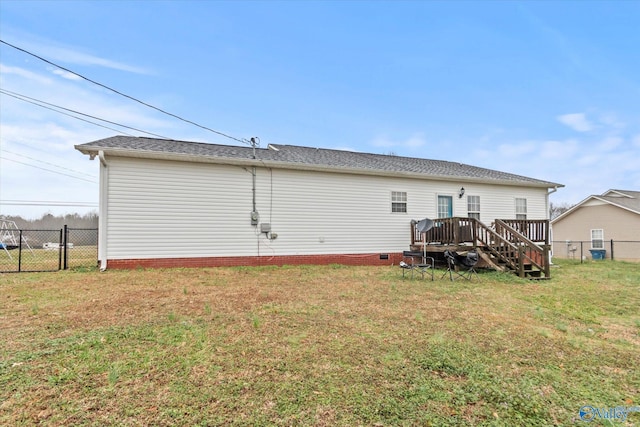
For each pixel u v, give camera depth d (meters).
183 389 2.62
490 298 6.11
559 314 5.11
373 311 5.02
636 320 4.82
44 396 2.49
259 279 7.84
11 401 2.41
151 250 9.16
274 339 3.74
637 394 2.68
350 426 2.20
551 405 2.50
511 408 2.45
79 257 13.41
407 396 2.57
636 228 18.11
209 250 9.77
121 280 7.38
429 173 12.71
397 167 12.89
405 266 8.62
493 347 3.62
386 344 3.64
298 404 2.44
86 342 3.55
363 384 2.75
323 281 7.70
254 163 10.20
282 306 5.22
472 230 9.95
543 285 7.71
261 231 10.41
